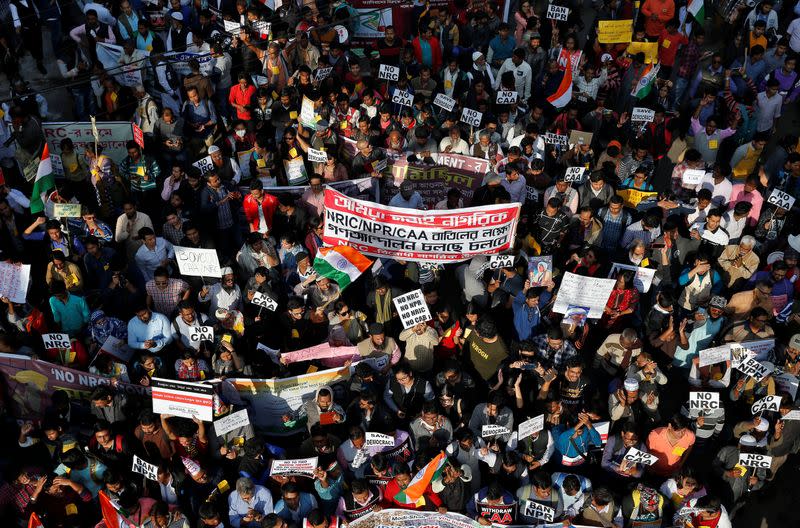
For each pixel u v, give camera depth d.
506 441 10.09
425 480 9.43
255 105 15.05
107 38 16.03
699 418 10.55
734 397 10.98
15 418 10.68
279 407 10.88
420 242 11.71
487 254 11.76
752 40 16.72
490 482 9.76
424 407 9.75
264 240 12.04
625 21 16.06
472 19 16.61
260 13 16.89
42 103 15.42
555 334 10.62
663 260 12.04
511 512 9.47
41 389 10.53
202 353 11.25
